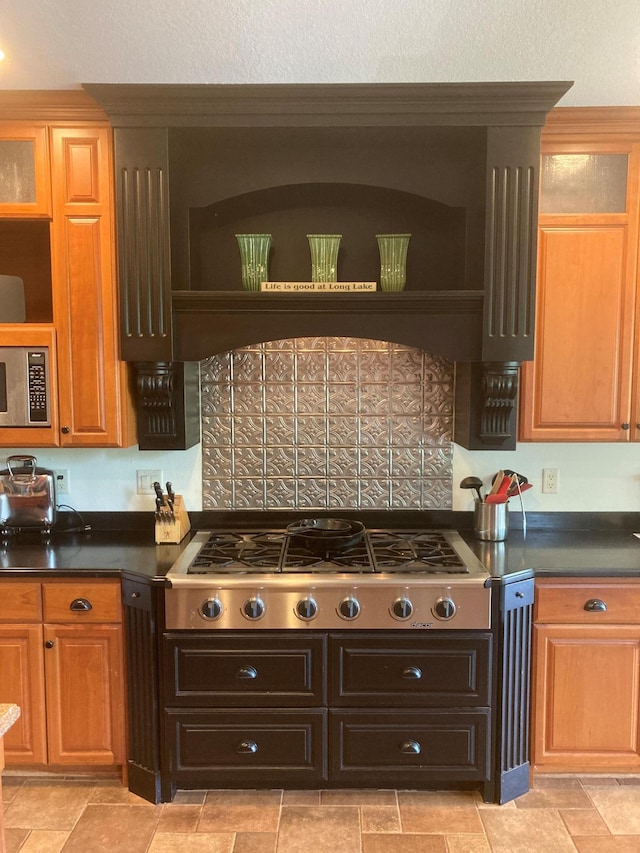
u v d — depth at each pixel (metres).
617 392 2.58
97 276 2.48
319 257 2.61
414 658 2.28
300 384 2.85
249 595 2.25
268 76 2.21
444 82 2.26
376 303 2.46
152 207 2.42
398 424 2.86
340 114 2.34
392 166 2.51
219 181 2.52
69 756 2.40
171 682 2.30
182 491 2.88
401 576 2.26
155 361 2.48
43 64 2.13
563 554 2.50
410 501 2.88
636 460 2.87
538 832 2.19
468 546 2.61
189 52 2.04
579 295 2.54
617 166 2.49
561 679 2.36
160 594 2.28
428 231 2.75
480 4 1.76
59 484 2.89
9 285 2.57
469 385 2.59
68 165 2.45
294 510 2.88
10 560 2.44
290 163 2.52
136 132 2.39
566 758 2.39
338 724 2.31
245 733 2.32
